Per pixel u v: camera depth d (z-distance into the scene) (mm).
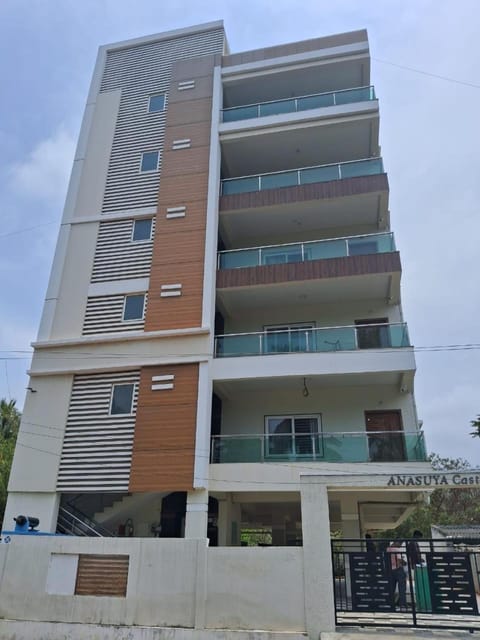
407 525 40125
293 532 22938
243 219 20516
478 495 41312
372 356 16469
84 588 9891
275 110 21125
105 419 16953
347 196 19109
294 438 15750
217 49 23375
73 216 20719
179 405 16547
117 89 23562
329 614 8898
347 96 20719
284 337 17344
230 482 15359
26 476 16562
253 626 9070
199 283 18266
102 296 18969
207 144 20828
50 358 18219
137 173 21016
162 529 16484
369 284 18547
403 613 9281
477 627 8734
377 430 18062
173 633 9125
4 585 10164
